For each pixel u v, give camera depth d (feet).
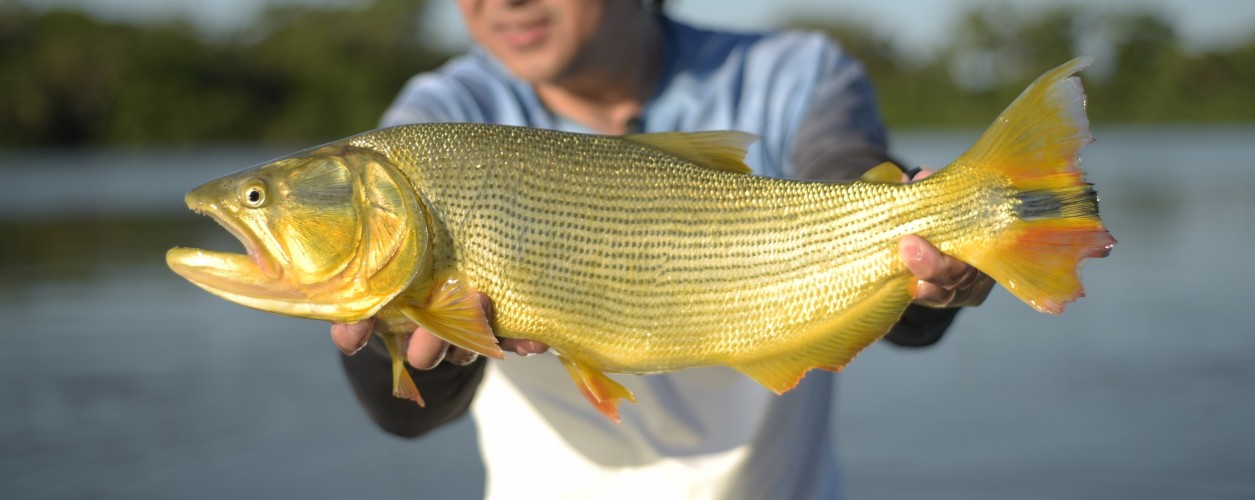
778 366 4.35
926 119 84.07
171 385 9.20
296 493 6.93
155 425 8.04
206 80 74.74
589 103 5.34
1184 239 16.75
